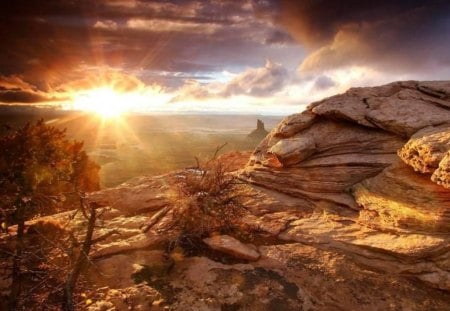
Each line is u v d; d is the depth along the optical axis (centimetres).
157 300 716
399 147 1180
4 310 670
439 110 1205
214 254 878
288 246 912
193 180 980
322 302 735
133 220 1062
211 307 703
